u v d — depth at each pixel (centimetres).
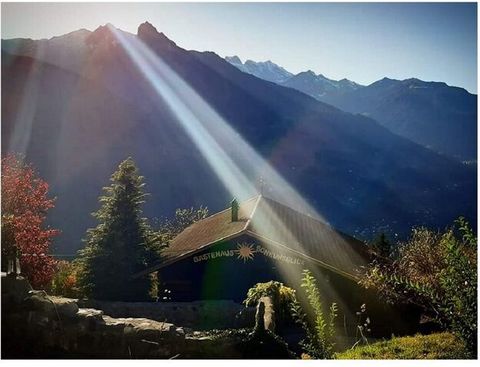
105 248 1997
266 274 1842
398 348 947
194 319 1442
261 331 887
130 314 1484
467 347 757
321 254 1912
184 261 1920
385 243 2320
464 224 775
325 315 1719
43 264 1543
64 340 816
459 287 738
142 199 2150
